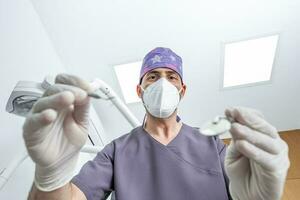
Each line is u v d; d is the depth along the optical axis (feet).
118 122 8.18
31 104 2.99
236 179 1.66
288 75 7.04
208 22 5.65
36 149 1.40
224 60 6.57
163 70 2.88
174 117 2.76
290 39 6.10
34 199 1.68
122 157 2.45
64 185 1.66
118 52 6.22
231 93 7.57
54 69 5.71
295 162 7.13
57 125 1.48
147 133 2.70
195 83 7.18
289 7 5.44
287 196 6.21
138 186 2.24
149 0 5.23
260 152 1.41
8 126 3.61
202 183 2.19
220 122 1.45
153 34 5.86
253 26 5.78
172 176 2.27
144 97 2.74
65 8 5.33
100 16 5.49
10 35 4.18
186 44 6.09
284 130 8.49
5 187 3.26
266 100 7.73
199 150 2.46
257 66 6.99
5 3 4.26
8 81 3.78
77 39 5.93
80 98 1.42
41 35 5.44
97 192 2.17
